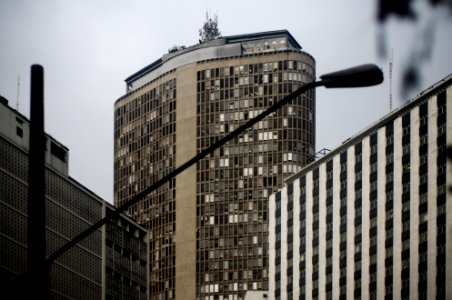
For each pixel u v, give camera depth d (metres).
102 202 189.62
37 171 23.72
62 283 174.12
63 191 176.62
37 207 23.66
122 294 194.62
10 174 162.88
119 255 194.25
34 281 23.48
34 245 23.61
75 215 180.12
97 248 185.75
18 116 166.12
